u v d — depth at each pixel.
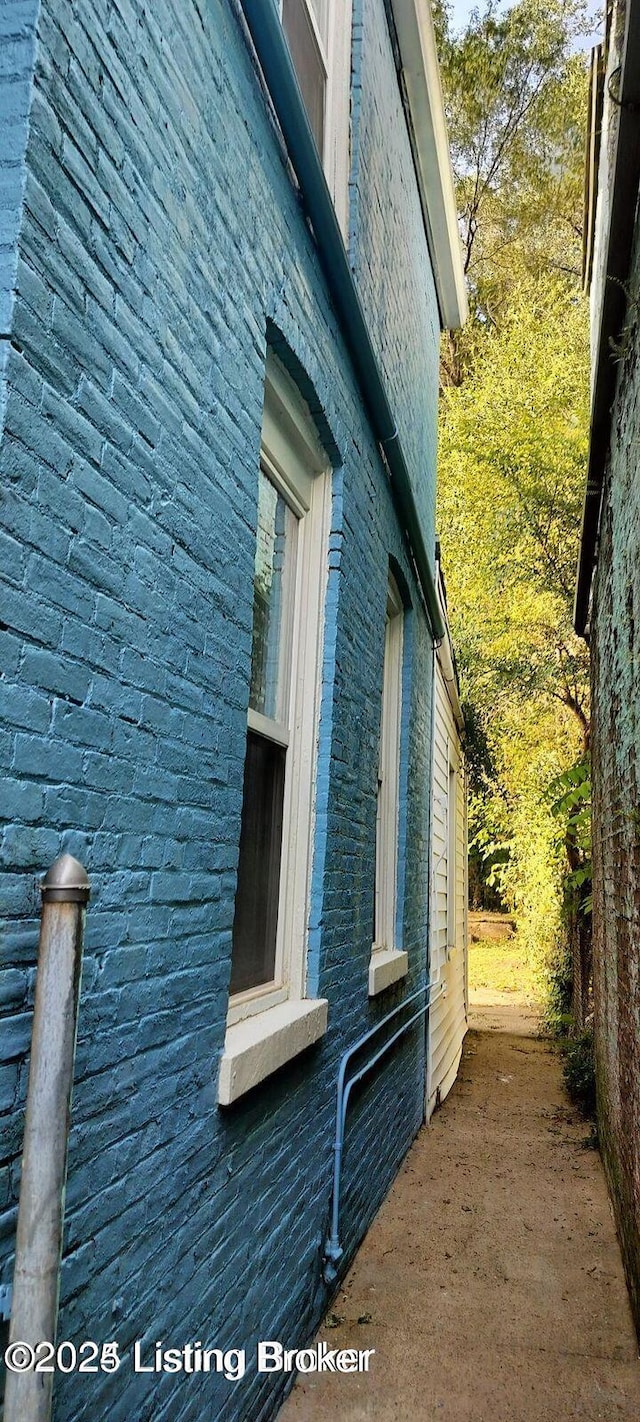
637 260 2.87
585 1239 3.79
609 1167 4.24
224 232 1.95
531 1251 3.64
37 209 1.21
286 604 2.97
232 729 2.01
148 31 1.56
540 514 8.56
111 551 1.44
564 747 9.06
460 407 9.82
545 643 8.77
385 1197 4.21
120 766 1.48
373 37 4.04
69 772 1.32
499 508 8.62
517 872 10.55
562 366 8.84
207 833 1.87
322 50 3.39
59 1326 1.29
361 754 3.53
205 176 1.84
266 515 2.78
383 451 3.98
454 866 8.79
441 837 7.14
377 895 4.73
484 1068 7.89
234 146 2.02
